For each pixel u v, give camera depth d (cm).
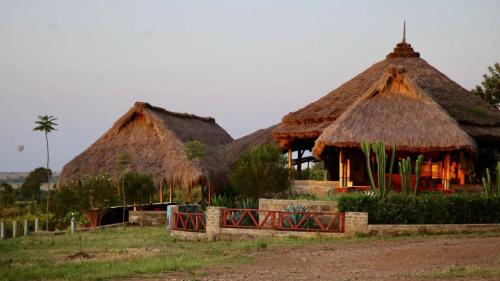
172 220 2547
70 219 3112
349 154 3191
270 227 2272
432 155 3052
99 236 2686
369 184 3316
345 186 2912
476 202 2205
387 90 3030
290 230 2234
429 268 1487
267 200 2425
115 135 3872
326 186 2998
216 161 3719
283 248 1977
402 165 2391
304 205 2344
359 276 1427
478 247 1719
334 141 2802
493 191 2794
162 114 4006
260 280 1425
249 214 2333
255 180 2811
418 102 2934
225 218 2369
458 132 2728
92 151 3803
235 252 1953
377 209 2194
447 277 1352
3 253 2144
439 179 3112
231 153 3969
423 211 2189
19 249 2283
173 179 3416
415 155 3109
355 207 2197
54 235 2908
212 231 2364
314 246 1989
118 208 3497
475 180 3262
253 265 1670
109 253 2053
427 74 3662
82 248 2245
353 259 1688
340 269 1546
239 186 2845
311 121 3459
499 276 1333
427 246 1800
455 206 2192
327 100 3622
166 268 1625
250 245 2067
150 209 3688
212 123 4928
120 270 1617
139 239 2503
